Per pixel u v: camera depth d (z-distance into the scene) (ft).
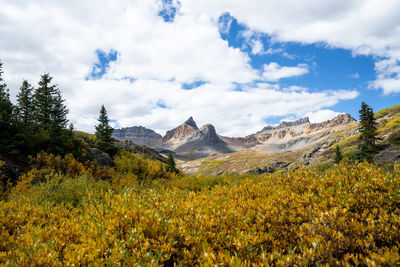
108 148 84.07
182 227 9.53
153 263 7.28
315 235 8.45
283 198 13.00
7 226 14.74
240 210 12.53
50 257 8.21
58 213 17.13
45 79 84.74
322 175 15.30
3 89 68.23
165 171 82.07
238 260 7.07
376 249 7.32
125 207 11.23
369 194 10.96
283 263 6.98
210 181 60.90
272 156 363.76
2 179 39.17
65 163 53.16
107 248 8.67
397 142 115.44
